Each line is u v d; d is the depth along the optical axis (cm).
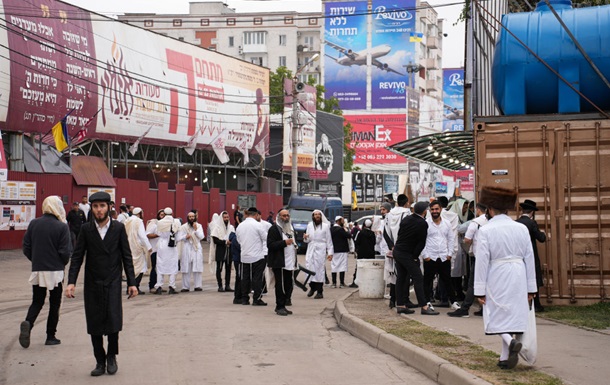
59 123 3469
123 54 4419
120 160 4672
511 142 1464
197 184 5562
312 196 4303
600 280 1425
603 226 1430
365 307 1562
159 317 1487
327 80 11431
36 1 3697
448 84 13188
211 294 1989
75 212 3011
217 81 5325
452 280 1611
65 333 1265
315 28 12319
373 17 11350
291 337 1247
